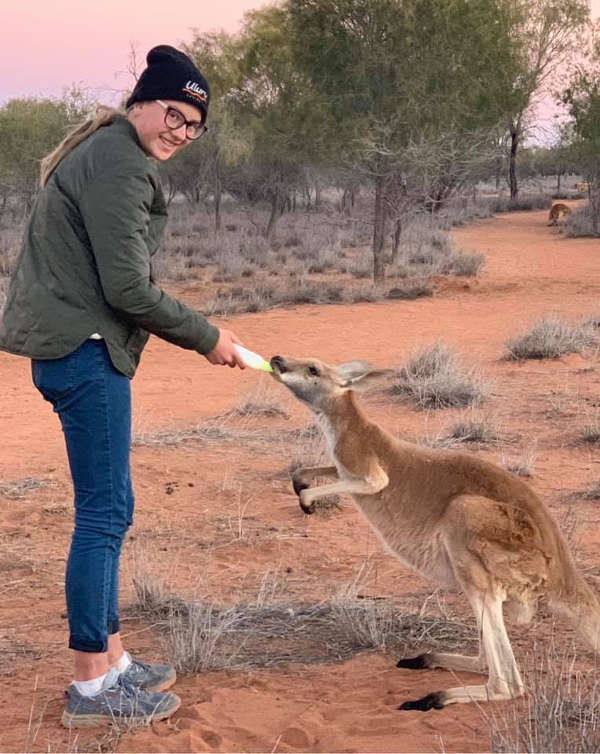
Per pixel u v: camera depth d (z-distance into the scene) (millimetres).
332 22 25484
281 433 11148
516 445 10352
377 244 26203
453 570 4922
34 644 5668
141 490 8992
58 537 7828
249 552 7340
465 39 25406
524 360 15094
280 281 27438
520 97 27938
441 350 14008
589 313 19469
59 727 4539
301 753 4223
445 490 5160
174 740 4328
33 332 4324
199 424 11562
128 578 6824
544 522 4914
